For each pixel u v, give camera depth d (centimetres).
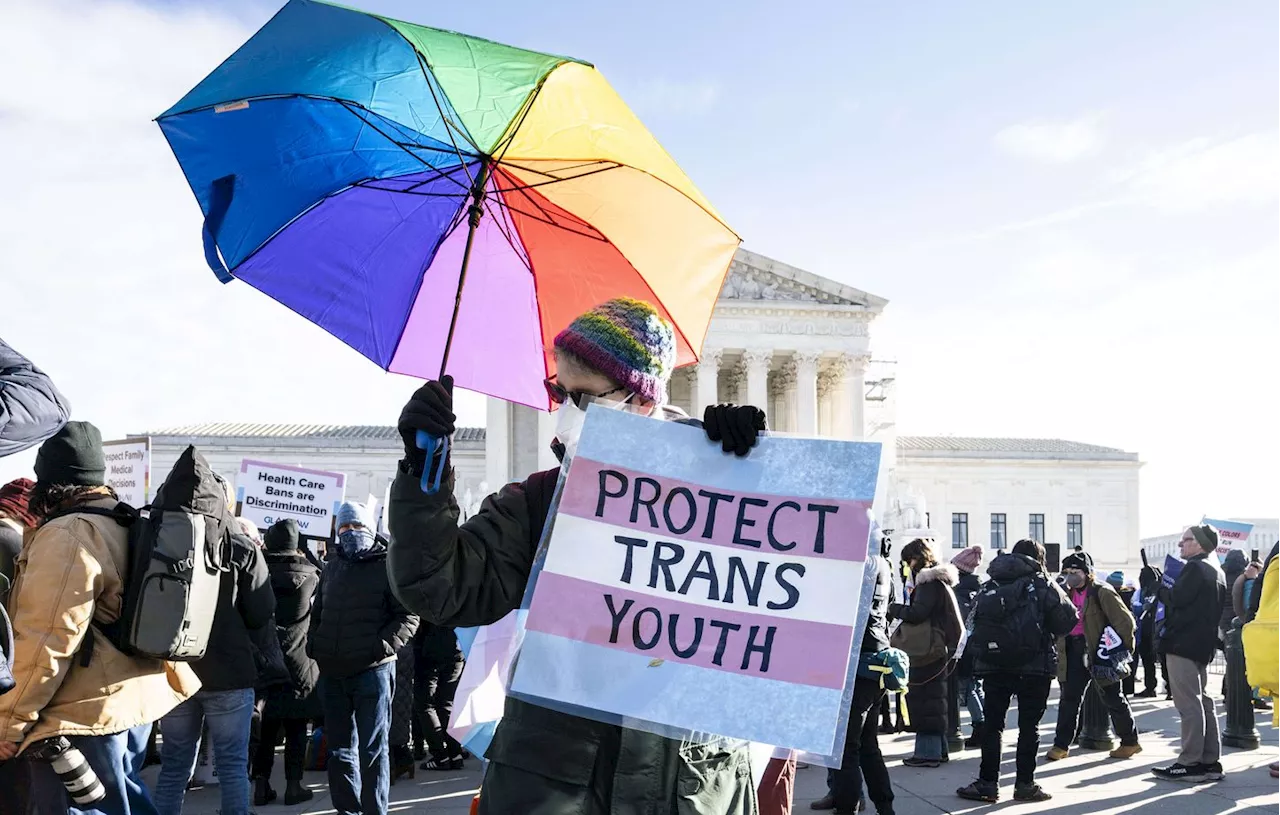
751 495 309
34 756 489
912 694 1210
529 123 327
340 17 320
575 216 364
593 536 301
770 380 7562
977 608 1016
